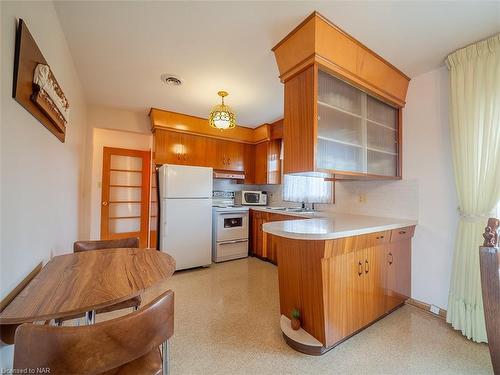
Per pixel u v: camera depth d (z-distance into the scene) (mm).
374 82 2039
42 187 1301
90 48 1923
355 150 2080
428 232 2184
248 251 4062
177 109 3361
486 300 766
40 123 1240
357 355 1564
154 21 1610
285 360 1513
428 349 1633
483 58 1765
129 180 4949
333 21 1578
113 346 695
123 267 1218
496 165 1692
